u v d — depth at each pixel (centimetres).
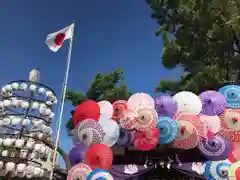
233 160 865
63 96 1394
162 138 893
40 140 1473
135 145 908
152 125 891
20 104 1445
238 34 1446
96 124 916
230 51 1495
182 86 1594
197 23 1493
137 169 946
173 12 1580
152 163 955
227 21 1438
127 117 906
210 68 1480
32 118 1464
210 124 885
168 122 894
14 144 1391
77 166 896
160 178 977
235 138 873
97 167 884
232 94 907
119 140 926
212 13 1466
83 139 920
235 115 881
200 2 1478
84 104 951
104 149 890
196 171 905
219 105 893
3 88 1478
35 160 1572
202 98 915
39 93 1489
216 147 866
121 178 939
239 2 1442
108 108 937
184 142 889
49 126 1515
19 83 1474
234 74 1511
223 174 840
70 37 1498
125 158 984
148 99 924
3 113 1449
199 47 1520
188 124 884
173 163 939
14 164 1380
